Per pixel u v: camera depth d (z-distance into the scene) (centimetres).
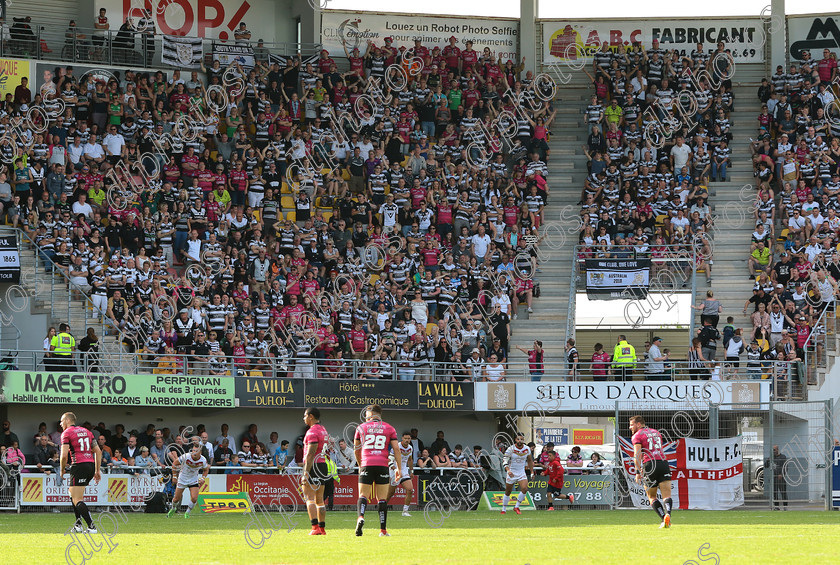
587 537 2320
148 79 5138
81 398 3888
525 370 4550
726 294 4966
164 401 4034
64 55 5144
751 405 3959
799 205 5056
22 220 4434
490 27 5906
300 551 1938
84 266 4344
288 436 4472
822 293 4641
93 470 2477
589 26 5881
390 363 4469
